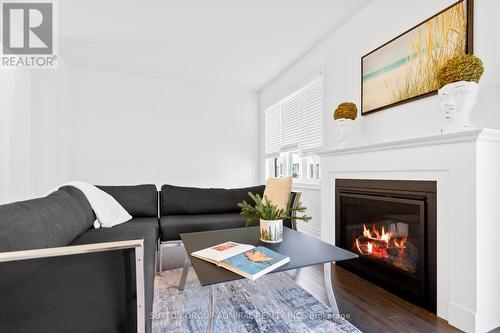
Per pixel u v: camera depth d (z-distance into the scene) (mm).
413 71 1976
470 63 1422
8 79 2693
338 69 2812
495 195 1354
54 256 747
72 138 3832
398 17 2119
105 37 2988
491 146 1348
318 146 3201
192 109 4488
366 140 2439
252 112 4902
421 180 1591
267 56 3490
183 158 4426
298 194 2525
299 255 1289
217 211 2857
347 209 2264
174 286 1828
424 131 1916
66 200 1651
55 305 750
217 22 2695
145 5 2416
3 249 856
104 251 796
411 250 1695
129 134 4117
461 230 1362
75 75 3840
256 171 4918
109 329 791
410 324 1376
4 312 712
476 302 1290
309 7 2455
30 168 2992
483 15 1569
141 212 2621
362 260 2033
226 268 1116
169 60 3615
